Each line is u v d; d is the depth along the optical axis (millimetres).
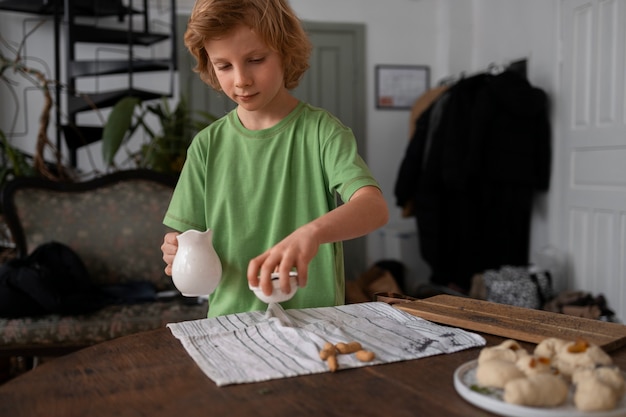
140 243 2898
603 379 618
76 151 3998
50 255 2590
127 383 727
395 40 4789
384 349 825
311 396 672
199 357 801
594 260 3297
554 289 3422
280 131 1147
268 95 1011
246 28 944
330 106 4688
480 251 3738
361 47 4711
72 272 2582
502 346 721
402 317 988
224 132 1192
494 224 3666
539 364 650
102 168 4207
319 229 825
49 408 657
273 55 998
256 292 889
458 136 3598
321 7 4633
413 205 4035
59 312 2383
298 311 1032
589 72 3301
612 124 3135
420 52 4844
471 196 3715
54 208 2857
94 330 2338
